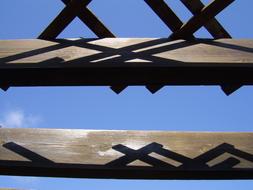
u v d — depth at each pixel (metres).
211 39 2.80
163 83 2.66
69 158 2.99
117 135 3.17
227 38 2.82
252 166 2.99
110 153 3.04
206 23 2.72
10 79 2.66
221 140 3.19
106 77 2.64
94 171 2.98
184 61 2.60
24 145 3.05
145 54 2.65
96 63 2.59
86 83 2.68
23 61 2.63
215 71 2.61
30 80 2.67
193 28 2.72
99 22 2.76
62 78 2.65
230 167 2.97
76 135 3.16
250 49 2.72
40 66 2.59
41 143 3.08
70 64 2.59
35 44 2.77
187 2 2.62
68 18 2.72
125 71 2.60
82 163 2.97
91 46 2.73
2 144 3.04
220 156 3.05
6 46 2.76
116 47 2.71
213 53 2.69
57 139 3.12
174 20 2.73
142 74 2.62
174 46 2.72
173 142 3.15
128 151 3.06
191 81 2.66
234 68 2.59
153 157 3.02
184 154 3.05
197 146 3.13
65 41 2.78
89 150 3.06
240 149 3.12
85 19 2.75
